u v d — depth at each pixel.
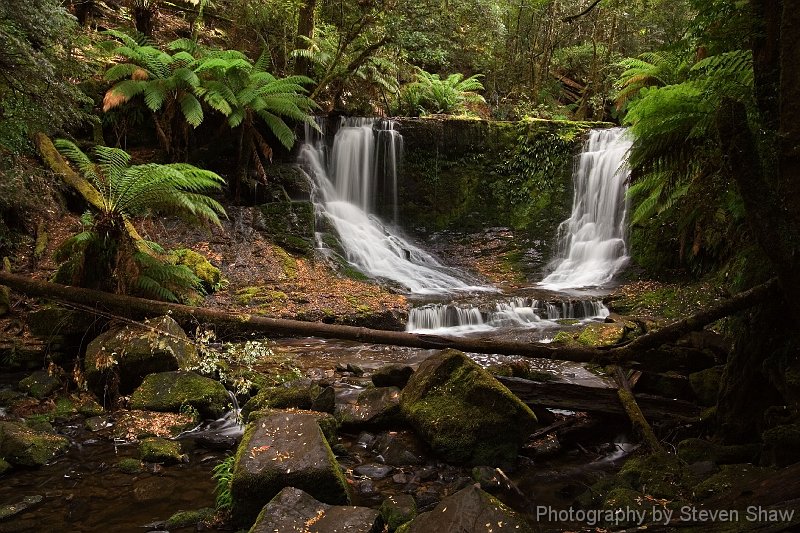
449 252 12.71
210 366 5.72
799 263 3.04
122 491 3.85
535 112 16.84
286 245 10.48
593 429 4.65
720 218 8.14
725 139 3.04
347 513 3.08
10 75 6.34
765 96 3.59
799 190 3.05
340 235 11.59
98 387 5.48
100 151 6.23
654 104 4.90
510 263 12.22
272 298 8.66
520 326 8.86
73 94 7.32
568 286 11.03
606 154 12.13
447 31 15.98
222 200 11.15
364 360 7.10
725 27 4.23
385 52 15.16
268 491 3.37
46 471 4.12
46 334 6.23
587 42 18.86
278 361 6.81
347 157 12.88
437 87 15.30
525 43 18.59
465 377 4.52
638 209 8.62
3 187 7.41
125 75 10.48
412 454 4.36
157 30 13.66
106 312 6.03
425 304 9.15
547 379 5.82
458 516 2.90
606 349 4.32
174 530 3.36
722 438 4.03
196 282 6.86
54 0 7.36
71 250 6.45
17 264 7.79
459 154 13.44
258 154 12.02
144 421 4.89
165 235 9.79
